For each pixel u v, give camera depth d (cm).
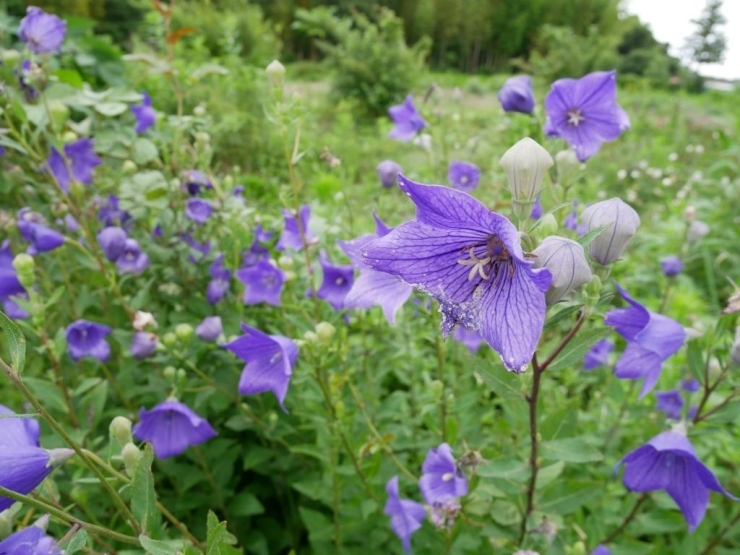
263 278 43
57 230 51
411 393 47
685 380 41
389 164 50
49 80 47
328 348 34
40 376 49
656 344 29
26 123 40
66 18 81
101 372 50
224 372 45
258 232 53
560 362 24
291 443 47
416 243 20
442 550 38
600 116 35
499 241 20
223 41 153
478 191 71
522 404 31
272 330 45
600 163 136
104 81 86
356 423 44
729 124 168
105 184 50
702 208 102
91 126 54
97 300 50
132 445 24
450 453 31
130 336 43
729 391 45
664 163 139
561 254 19
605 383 55
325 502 41
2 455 20
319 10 294
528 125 48
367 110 230
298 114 38
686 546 40
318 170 75
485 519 38
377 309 47
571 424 31
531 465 29
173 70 55
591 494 31
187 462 45
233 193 55
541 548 31
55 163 48
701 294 84
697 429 32
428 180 63
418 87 245
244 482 48
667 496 38
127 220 52
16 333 20
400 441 44
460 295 20
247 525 44
